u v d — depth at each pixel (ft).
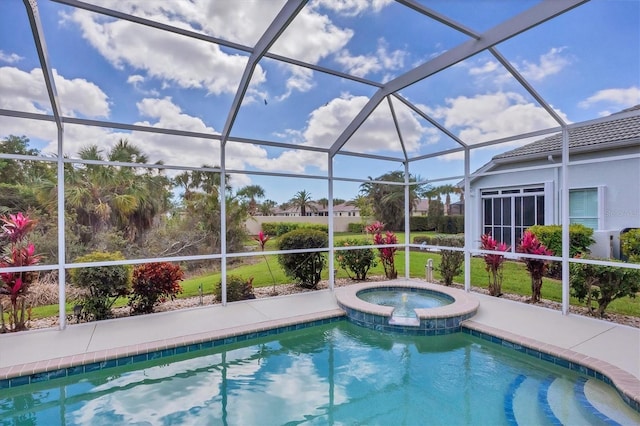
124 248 21.26
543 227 27.81
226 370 14.29
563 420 10.39
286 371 14.28
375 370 14.32
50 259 19.35
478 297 22.85
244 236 25.12
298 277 25.94
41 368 12.78
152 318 18.65
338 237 29.09
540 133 19.63
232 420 10.95
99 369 13.70
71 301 18.94
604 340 15.14
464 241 25.32
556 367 13.89
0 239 17.47
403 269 33.94
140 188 21.75
